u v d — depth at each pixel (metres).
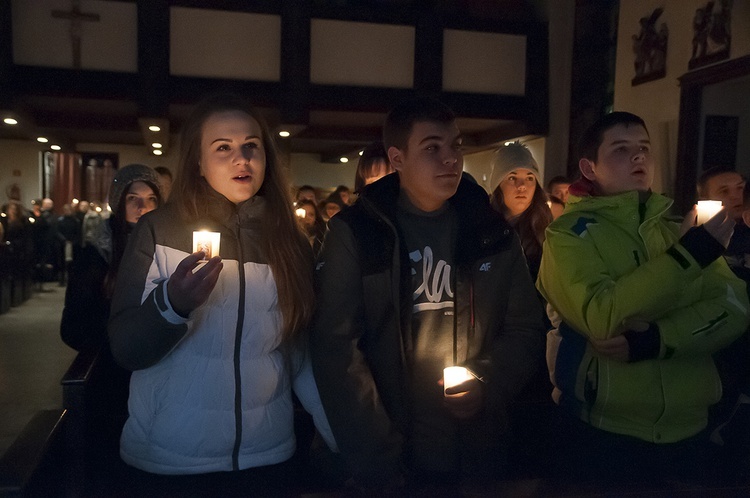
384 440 1.72
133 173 2.85
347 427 1.73
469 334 1.85
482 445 1.82
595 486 1.58
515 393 1.86
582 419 1.89
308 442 2.44
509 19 11.36
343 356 1.75
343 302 1.76
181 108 10.33
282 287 1.71
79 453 2.15
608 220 1.85
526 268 1.95
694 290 1.79
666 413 1.76
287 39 9.88
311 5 10.01
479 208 1.90
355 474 1.71
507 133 11.48
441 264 1.87
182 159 1.74
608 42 9.97
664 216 2.06
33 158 15.68
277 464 1.76
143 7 9.42
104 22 9.48
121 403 2.64
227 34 9.85
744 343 2.14
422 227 1.89
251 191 1.72
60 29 9.35
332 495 1.54
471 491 1.53
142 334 1.55
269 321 1.71
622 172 1.88
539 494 1.49
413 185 1.84
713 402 1.84
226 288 1.67
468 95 10.60
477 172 13.74
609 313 1.67
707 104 7.63
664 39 8.15
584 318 1.74
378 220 1.79
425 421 1.84
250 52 9.95
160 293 1.52
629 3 8.92
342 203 5.96
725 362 2.17
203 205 1.70
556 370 1.98
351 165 16.98
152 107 9.57
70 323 2.74
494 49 10.68
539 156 11.12
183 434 1.67
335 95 10.16
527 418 2.35
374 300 1.78
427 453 1.83
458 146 1.84
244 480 1.71
